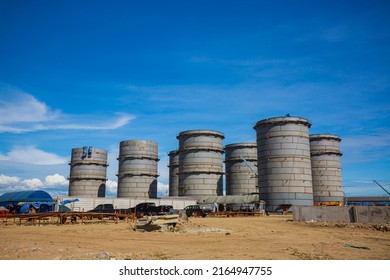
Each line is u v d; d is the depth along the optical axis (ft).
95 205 191.01
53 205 181.78
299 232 86.17
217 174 283.79
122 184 301.63
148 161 306.35
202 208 189.88
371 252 52.16
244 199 229.86
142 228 86.69
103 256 43.45
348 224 104.17
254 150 322.96
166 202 224.33
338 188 296.71
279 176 233.14
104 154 316.19
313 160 301.63
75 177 302.25
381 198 362.94
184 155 285.02
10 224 113.39
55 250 48.26
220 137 292.20
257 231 87.81
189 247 55.57
